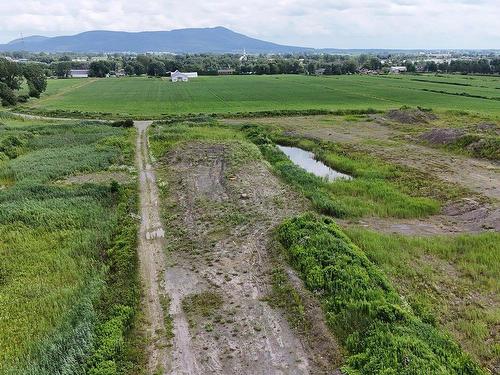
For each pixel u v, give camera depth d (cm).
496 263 2002
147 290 1812
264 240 2228
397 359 1283
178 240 2286
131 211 2677
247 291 1786
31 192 2938
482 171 3503
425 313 1600
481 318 1605
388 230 2456
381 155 4084
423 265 2005
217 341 1486
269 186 3097
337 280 1697
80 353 1367
